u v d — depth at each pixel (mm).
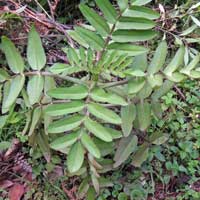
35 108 515
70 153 449
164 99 712
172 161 706
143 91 490
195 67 510
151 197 685
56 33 728
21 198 686
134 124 543
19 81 465
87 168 562
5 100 470
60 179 687
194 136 716
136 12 430
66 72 467
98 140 547
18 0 721
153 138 601
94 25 440
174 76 459
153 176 696
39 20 686
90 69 455
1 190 689
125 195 670
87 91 450
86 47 520
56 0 740
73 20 833
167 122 717
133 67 485
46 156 579
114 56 443
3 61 701
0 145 701
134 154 624
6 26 687
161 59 466
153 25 430
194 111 729
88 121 446
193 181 690
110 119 437
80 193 593
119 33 439
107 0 426
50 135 568
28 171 698
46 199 678
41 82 469
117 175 686
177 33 738
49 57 703
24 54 718
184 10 741
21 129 710
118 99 443
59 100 525
